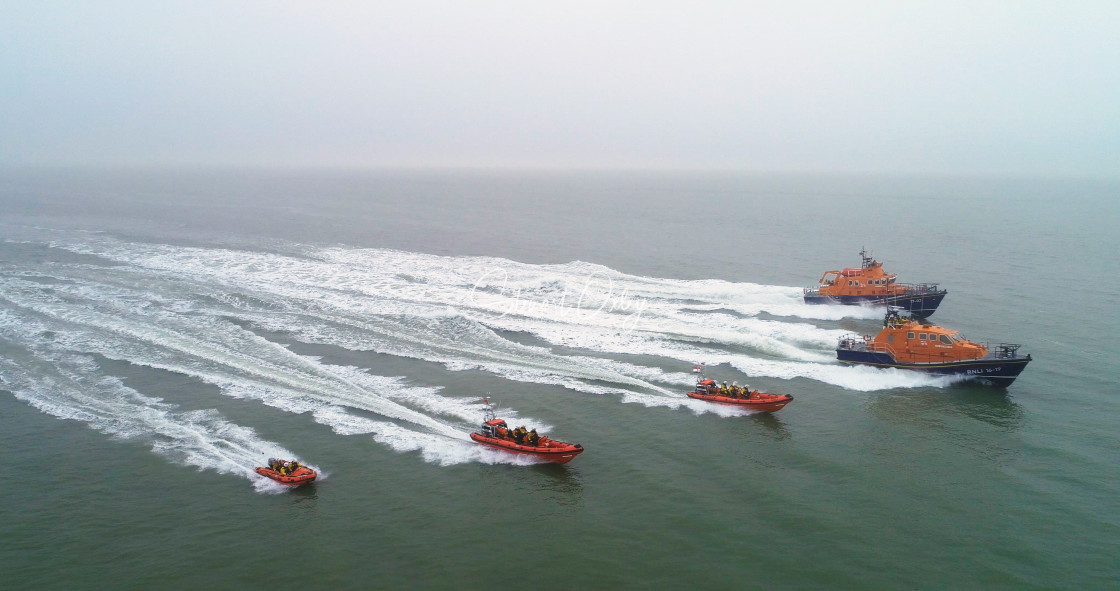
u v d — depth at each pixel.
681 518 26.75
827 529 25.92
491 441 31.75
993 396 38.94
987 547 24.78
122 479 29.08
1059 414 36.41
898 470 30.39
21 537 25.17
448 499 28.06
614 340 47.53
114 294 56.56
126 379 39.34
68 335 46.31
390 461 30.95
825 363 43.91
